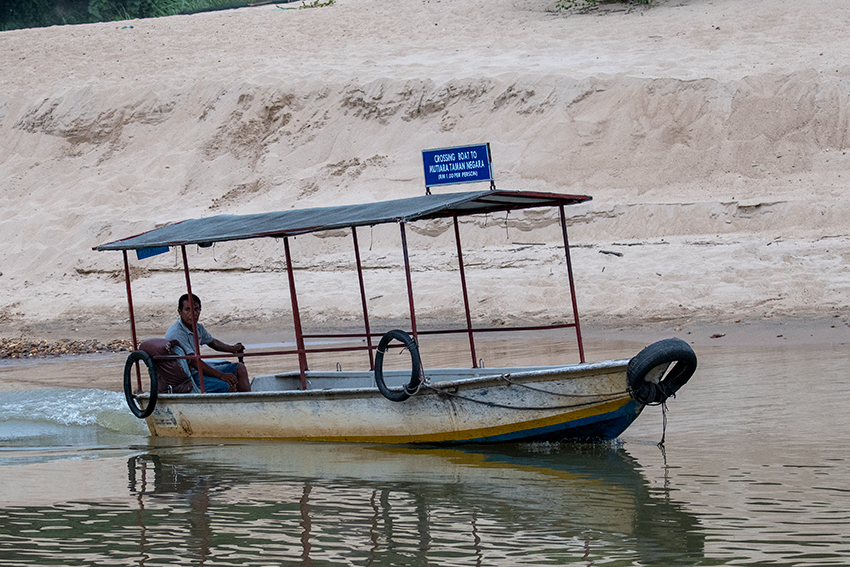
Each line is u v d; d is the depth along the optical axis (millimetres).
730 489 9312
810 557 7359
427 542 8336
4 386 20125
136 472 11766
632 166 37844
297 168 45469
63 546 8688
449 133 43000
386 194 40531
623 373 11227
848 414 12328
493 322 25734
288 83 49344
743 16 50312
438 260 33219
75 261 42062
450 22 59062
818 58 41062
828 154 35719
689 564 7375
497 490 9898
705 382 15383
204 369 14484
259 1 78500
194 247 39719
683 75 41094
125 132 51812
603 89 41406
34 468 12211
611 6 58250
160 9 79562
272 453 12484
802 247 28172
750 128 37594
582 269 29000
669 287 25531
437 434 12266
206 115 50375
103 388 19391
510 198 12812
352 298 29766
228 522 9273
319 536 8688
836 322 20719
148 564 8133
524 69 45031
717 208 33250
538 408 11625
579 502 9234
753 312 22625
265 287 33344
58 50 61906
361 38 58250
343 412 12797
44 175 51000
